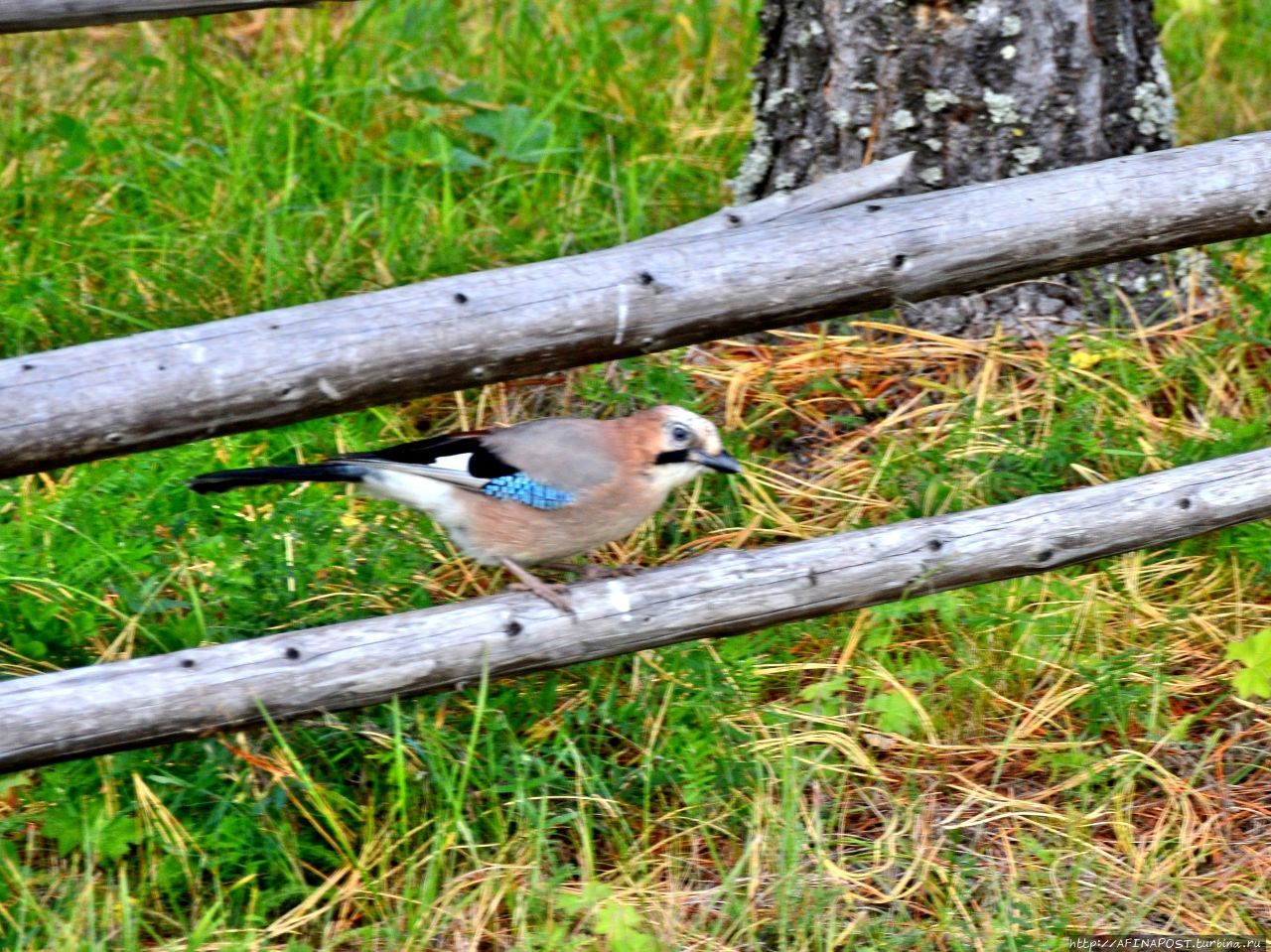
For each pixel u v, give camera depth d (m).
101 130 12.02
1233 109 12.66
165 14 7.13
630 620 6.57
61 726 6.00
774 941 6.41
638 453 7.14
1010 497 8.57
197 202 11.11
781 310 6.73
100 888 6.50
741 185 10.60
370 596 7.68
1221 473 7.17
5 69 12.97
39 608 7.54
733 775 6.95
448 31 13.50
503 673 6.54
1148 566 8.26
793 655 7.93
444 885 6.50
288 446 8.89
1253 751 7.41
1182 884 6.63
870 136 9.86
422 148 11.80
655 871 6.66
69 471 8.72
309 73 12.22
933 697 7.59
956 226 6.85
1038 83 9.58
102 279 10.41
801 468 9.16
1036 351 9.57
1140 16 9.80
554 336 6.47
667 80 13.12
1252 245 10.18
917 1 9.48
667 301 6.56
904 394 9.54
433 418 9.46
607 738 7.30
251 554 7.73
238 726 6.27
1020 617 7.77
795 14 9.97
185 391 6.07
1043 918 6.46
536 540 7.17
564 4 13.79
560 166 11.90
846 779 7.17
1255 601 8.20
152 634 7.37
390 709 6.98
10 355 9.52
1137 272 9.87
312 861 6.78
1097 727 7.45
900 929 6.45
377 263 10.24
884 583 6.84
